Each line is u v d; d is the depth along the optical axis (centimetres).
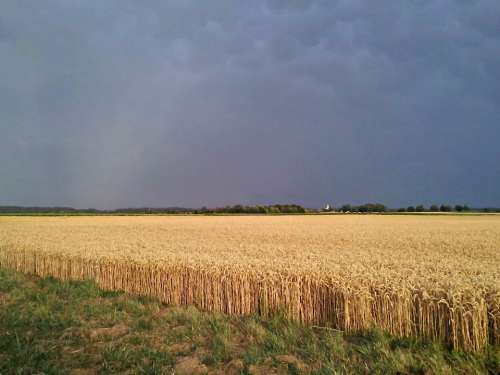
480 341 648
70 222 5059
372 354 650
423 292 702
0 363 617
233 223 4741
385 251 1595
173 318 888
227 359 652
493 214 8256
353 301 768
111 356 646
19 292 1173
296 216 7550
